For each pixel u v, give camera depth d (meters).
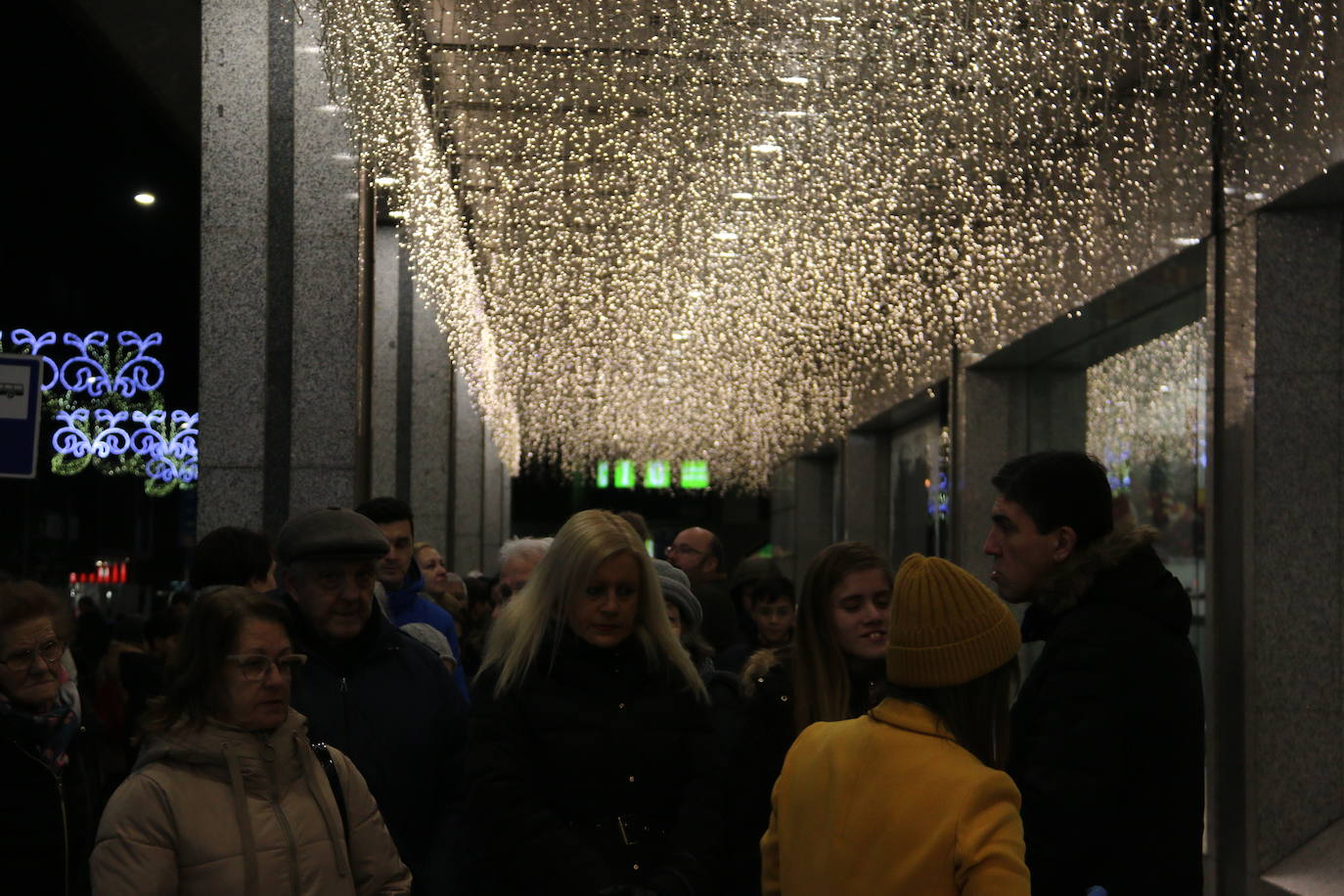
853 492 21.00
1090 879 2.72
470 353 16.91
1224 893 7.58
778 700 3.19
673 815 3.14
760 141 11.34
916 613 2.30
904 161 11.19
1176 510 10.14
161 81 12.80
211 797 2.78
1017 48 8.20
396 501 5.30
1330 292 7.23
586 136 11.80
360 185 7.93
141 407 24.92
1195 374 9.82
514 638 3.18
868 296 15.56
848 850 2.25
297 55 7.86
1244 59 7.36
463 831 3.58
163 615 6.75
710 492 47.66
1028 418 13.45
